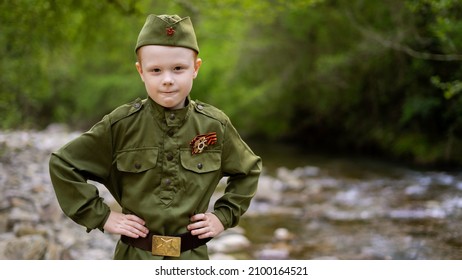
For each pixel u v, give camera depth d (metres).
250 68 13.07
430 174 8.34
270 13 7.16
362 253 4.66
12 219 4.21
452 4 5.56
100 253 4.01
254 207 6.58
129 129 1.94
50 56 7.96
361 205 6.53
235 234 5.23
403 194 7.02
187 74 1.89
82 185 1.91
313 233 5.38
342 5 9.76
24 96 8.86
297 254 4.67
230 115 14.51
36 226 4.27
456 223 5.53
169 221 1.90
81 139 1.94
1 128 8.08
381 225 5.59
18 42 6.74
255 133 14.77
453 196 6.76
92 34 7.67
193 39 1.92
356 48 9.77
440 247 4.76
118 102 18.67
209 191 2.00
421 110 8.79
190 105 1.99
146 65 1.87
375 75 10.05
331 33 10.76
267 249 4.78
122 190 1.97
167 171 1.91
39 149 8.05
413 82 9.18
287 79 11.98
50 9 6.16
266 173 9.14
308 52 11.59
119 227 1.90
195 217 1.93
